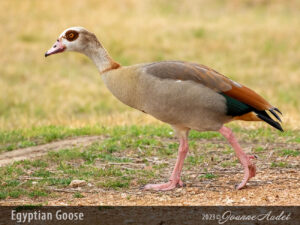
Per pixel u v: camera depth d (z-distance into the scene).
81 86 25.95
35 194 9.90
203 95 9.51
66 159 12.18
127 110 22.33
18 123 18.61
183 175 10.99
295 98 23.25
